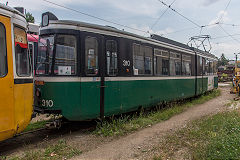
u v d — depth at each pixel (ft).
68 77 18.47
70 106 18.54
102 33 20.68
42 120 24.43
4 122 13.29
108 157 14.46
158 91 29.01
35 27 30.86
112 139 18.10
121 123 21.59
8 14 13.94
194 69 42.11
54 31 18.76
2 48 13.48
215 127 19.29
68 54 18.78
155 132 20.17
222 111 28.89
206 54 50.72
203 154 13.35
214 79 57.67
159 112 28.43
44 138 18.39
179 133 18.93
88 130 20.42
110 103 21.29
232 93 56.59
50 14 19.27
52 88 18.21
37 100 19.12
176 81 34.12
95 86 19.93
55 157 14.17
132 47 24.09
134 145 16.66
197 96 47.29
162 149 15.38
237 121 20.21
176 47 34.58
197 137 17.37
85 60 19.34
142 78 25.64
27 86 15.58
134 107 24.44
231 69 128.57
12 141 17.70
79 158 14.26
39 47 19.83
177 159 13.66
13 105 13.85
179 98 35.27
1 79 13.14
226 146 13.30
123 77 22.68
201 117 26.08
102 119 20.89
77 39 19.03
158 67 29.30
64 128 21.34
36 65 19.70
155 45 28.63
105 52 20.88
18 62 14.87
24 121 15.14
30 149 15.79
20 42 15.29
